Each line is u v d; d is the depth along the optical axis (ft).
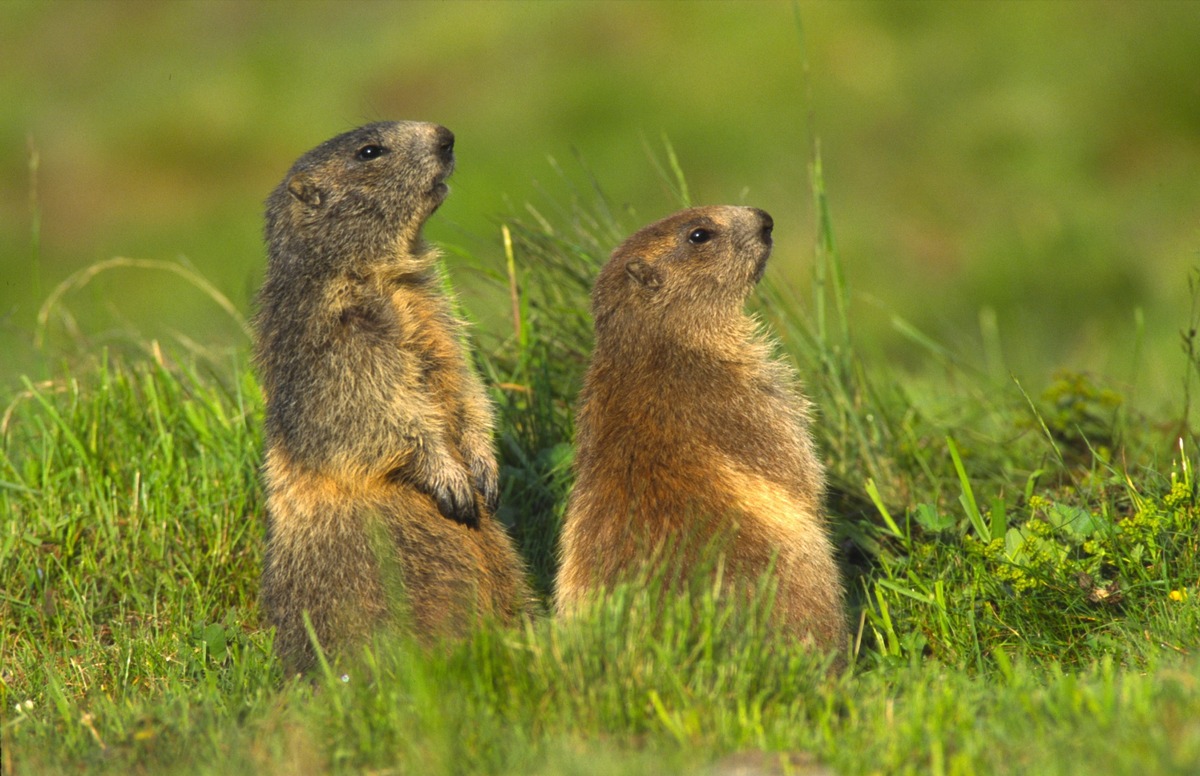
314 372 30.63
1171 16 97.50
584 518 28.63
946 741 21.08
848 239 84.89
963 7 103.30
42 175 100.27
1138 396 51.83
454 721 21.70
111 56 115.55
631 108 96.07
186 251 90.89
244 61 110.73
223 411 39.17
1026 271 82.74
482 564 30.48
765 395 29.99
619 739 21.89
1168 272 79.20
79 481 36.63
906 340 77.82
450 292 34.14
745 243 31.12
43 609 33.22
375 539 29.55
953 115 94.84
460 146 94.12
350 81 106.11
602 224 44.24
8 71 114.32
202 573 34.76
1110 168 90.27
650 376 30.04
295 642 29.76
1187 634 26.53
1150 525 29.91
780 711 22.30
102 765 22.82
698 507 27.66
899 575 32.71
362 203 31.81
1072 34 99.25
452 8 111.14
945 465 39.27
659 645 23.25
